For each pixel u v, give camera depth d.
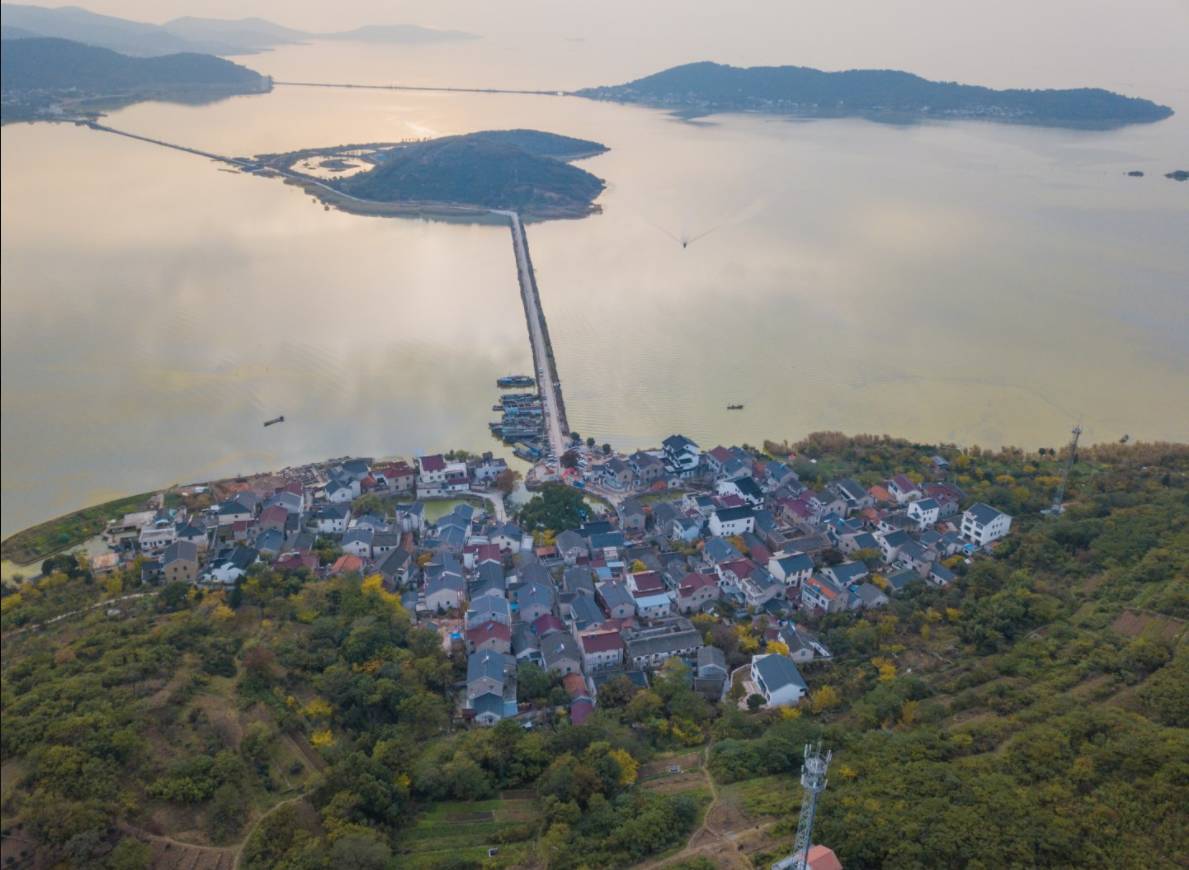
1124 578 164.88
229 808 109.81
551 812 112.06
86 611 156.75
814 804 92.81
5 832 102.62
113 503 197.88
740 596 173.12
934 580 177.88
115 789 109.12
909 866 99.44
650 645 153.38
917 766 116.62
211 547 181.25
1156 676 132.12
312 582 165.75
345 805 110.25
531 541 188.38
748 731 132.75
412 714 130.88
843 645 154.88
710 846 107.12
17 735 114.75
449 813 116.12
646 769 124.56
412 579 176.00
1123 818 104.19
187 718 123.94
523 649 152.75
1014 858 100.00
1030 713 127.56
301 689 135.12
